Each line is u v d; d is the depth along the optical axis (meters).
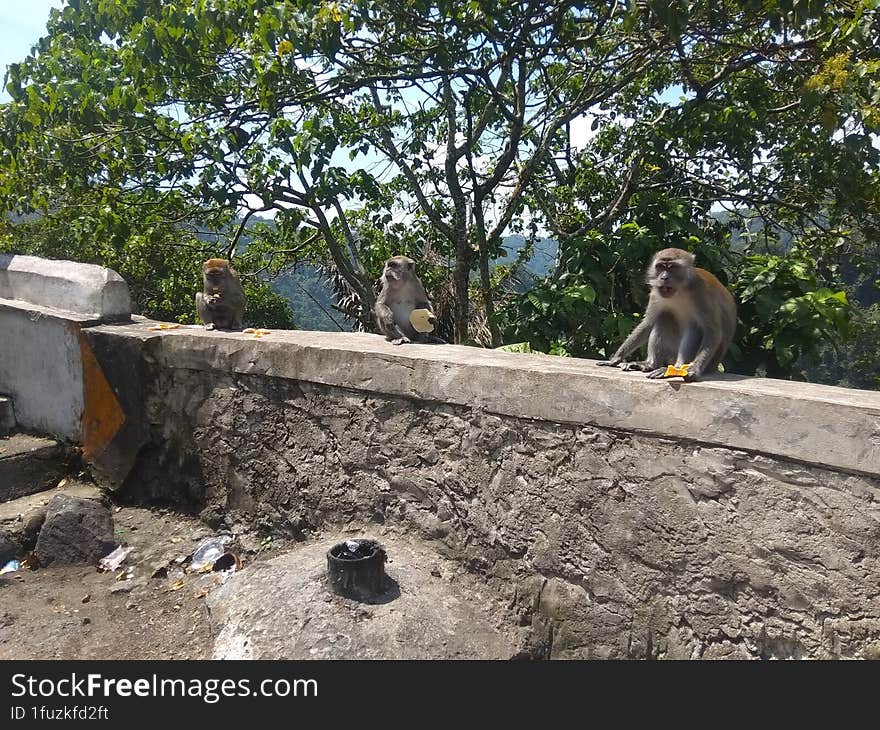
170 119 7.39
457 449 3.64
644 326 3.67
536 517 3.35
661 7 5.07
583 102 7.95
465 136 9.31
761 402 2.64
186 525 4.63
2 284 5.69
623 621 3.09
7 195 7.68
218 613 3.43
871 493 2.41
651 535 2.98
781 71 7.45
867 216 7.45
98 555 4.25
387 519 3.96
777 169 8.01
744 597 2.75
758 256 5.93
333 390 4.10
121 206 8.00
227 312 5.24
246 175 7.36
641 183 8.09
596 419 3.10
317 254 11.45
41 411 5.23
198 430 4.66
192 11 6.13
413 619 3.17
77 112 6.77
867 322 8.84
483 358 3.73
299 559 3.71
